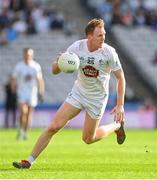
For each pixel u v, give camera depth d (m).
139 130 84.31
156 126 91.19
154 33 107.06
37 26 104.75
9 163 34.66
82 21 106.50
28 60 61.81
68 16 106.62
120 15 107.94
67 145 53.12
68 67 28.83
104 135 32.28
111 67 29.92
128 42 105.12
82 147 50.34
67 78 98.19
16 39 103.12
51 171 29.88
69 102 30.38
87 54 29.67
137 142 57.47
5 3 105.38
